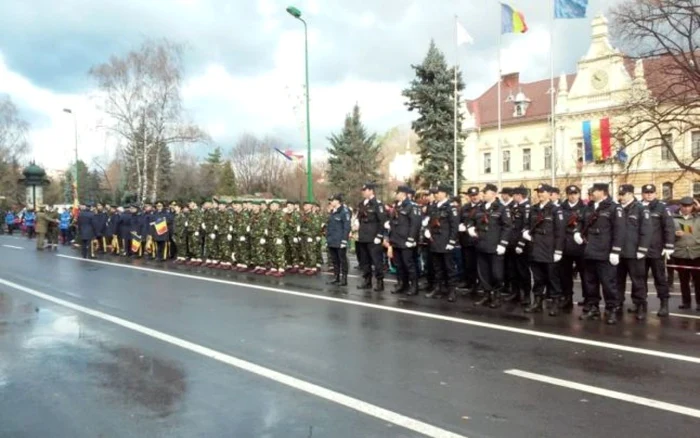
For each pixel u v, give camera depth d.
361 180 53.62
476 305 10.75
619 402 5.40
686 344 7.72
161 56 41.88
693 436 4.61
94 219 22.06
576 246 9.89
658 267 10.03
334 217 13.53
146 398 5.48
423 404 5.33
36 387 5.80
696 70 24.27
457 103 38.84
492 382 6.00
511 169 61.06
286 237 15.66
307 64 24.22
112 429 4.73
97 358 6.88
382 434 4.64
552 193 10.28
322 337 7.98
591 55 53.66
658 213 10.04
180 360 6.80
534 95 61.44
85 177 69.00
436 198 11.66
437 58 40.19
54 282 13.88
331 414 5.07
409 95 40.81
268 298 11.43
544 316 9.75
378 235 12.63
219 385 5.88
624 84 50.97
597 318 9.55
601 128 29.89
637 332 8.50
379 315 9.66
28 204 41.19
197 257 18.34
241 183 80.69
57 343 7.63
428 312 9.98
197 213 18.38
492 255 10.56
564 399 5.48
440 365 6.62
